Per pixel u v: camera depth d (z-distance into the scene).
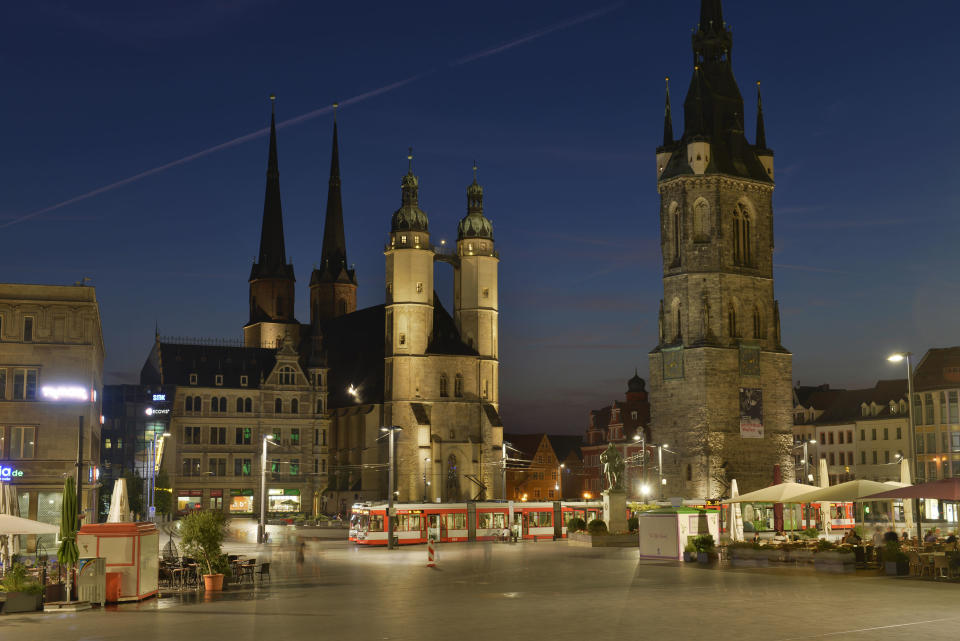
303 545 61.62
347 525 129.38
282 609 37.34
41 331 83.44
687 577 47.62
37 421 82.44
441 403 155.62
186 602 40.44
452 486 156.00
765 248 135.88
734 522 73.56
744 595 39.47
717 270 130.75
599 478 195.38
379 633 30.64
